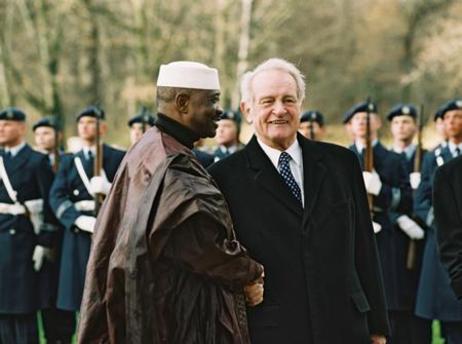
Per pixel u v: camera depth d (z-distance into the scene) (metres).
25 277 8.24
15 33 26.22
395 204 8.16
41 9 23.75
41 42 23.86
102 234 3.92
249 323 4.22
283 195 4.32
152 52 23.72
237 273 3.79
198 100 3.97
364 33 29.45
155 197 3.72
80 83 28.89
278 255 4.25
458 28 25.20
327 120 29.30
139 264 3.70
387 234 8.09
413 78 25.84
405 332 8.18
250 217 4.30
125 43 24.92
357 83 29.28
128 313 3.72
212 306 3.80
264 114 4.32
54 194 8.31
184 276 3.76
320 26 28.52
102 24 25.16
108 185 8.16
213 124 4.02
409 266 8.12
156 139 3.93
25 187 8.34
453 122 7.88
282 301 4.22
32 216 8.34
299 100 4.38
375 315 4.42
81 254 8.22
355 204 4.46
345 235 4.32
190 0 24.50
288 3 25.56
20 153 8.42
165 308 3.71
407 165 8.52
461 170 5.14
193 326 3.75
